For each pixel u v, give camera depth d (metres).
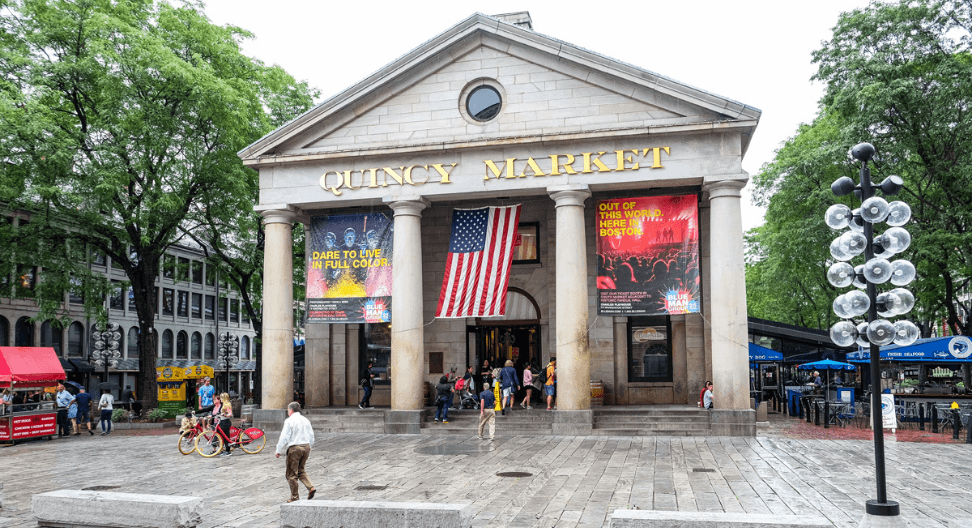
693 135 22.53
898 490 13.04
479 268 24.55
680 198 23.61
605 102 23.34
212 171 29.94
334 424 24.92
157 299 59.56
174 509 9.91
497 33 23.97
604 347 27.00
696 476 14.66
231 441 19.67
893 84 27.53
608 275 23.67
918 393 27.36
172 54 27.64
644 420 23.05
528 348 28.52
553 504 12.16
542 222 28.41
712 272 22.48
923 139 28.89
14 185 26.69
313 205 25.69
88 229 29.52
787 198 34.94
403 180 24.42
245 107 29.31
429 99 24.67
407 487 13.88
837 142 30.67
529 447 19.66
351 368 29.05
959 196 29.41
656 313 23.30
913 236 29.86
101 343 41.31
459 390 26.38
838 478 14.30
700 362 26.34
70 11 28.94
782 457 17.20
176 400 33.72
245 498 13.24
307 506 9.73
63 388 27.11
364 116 25.16
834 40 31.33
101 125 27.86
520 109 23.89
